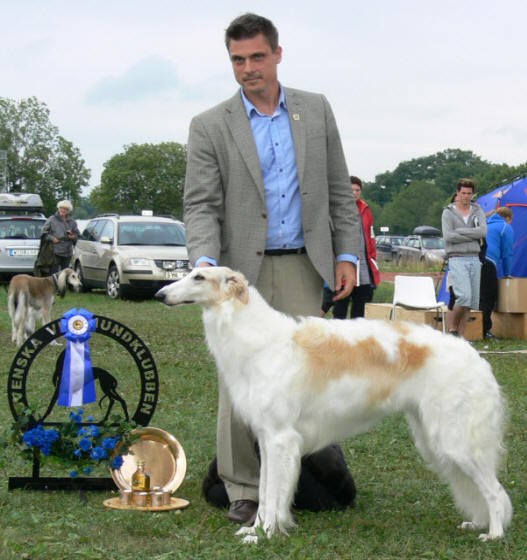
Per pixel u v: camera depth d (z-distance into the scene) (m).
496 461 4.25
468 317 12.25
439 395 4.14
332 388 4.10
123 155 64.00
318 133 4.59
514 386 8.48
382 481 5.27
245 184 4.52
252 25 4.37
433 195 85.62
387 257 41.41
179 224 19.70
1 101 63.66
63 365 5.03
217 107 4.64
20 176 64.19
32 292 11.41
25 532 4.10
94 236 19.92
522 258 14.64
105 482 5.02
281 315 4.22
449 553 3.89
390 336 4.20
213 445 6.05
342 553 3.88
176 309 16.17
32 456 4.97
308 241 4.56
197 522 4.37
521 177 15.32
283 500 4.05
